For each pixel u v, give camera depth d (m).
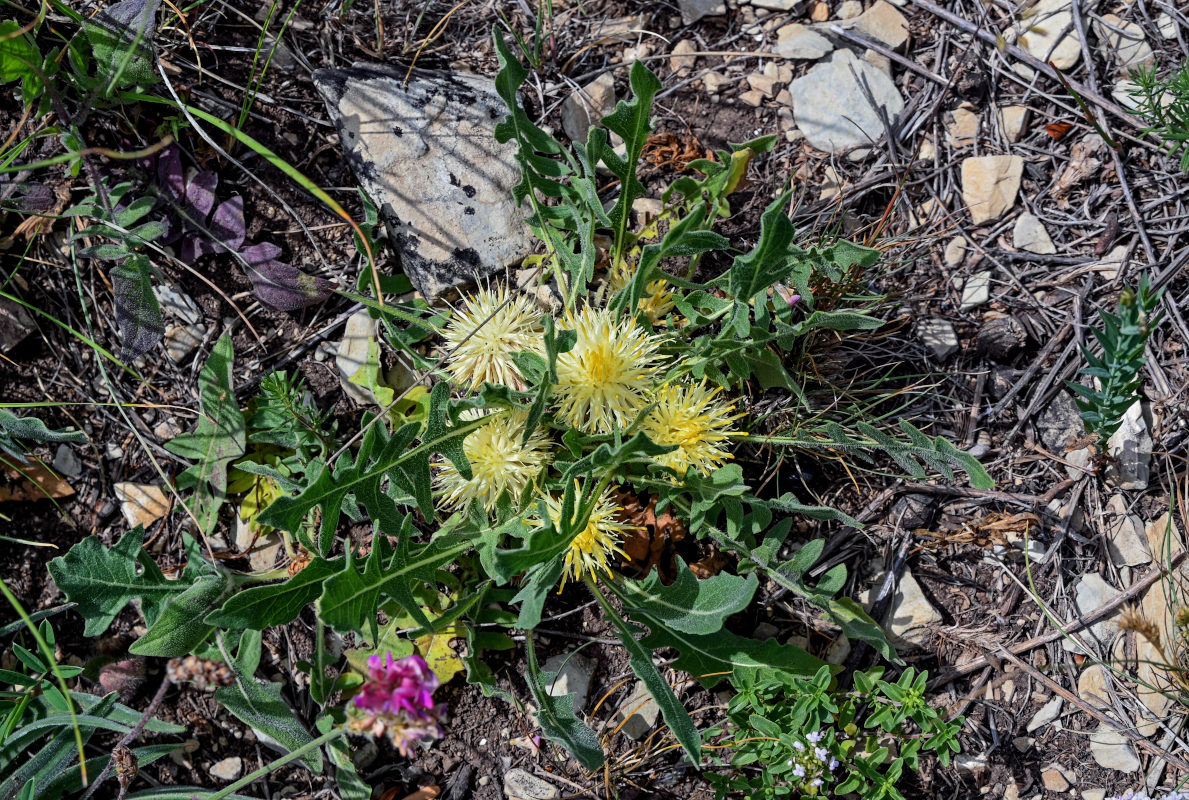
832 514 0.54
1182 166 0.58
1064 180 0.62
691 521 0.54
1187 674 0.56
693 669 0.56
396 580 0.50
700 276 0.61
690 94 0.63
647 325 0.55
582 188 0.54
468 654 0.58
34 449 0.59
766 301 0.54
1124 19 0.62
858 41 0.63
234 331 0.60
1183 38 0.62
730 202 0.62
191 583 0.54
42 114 0.56
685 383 0.57
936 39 0.63
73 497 0.59
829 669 0.55
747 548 0.57
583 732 0.54
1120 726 0.57
